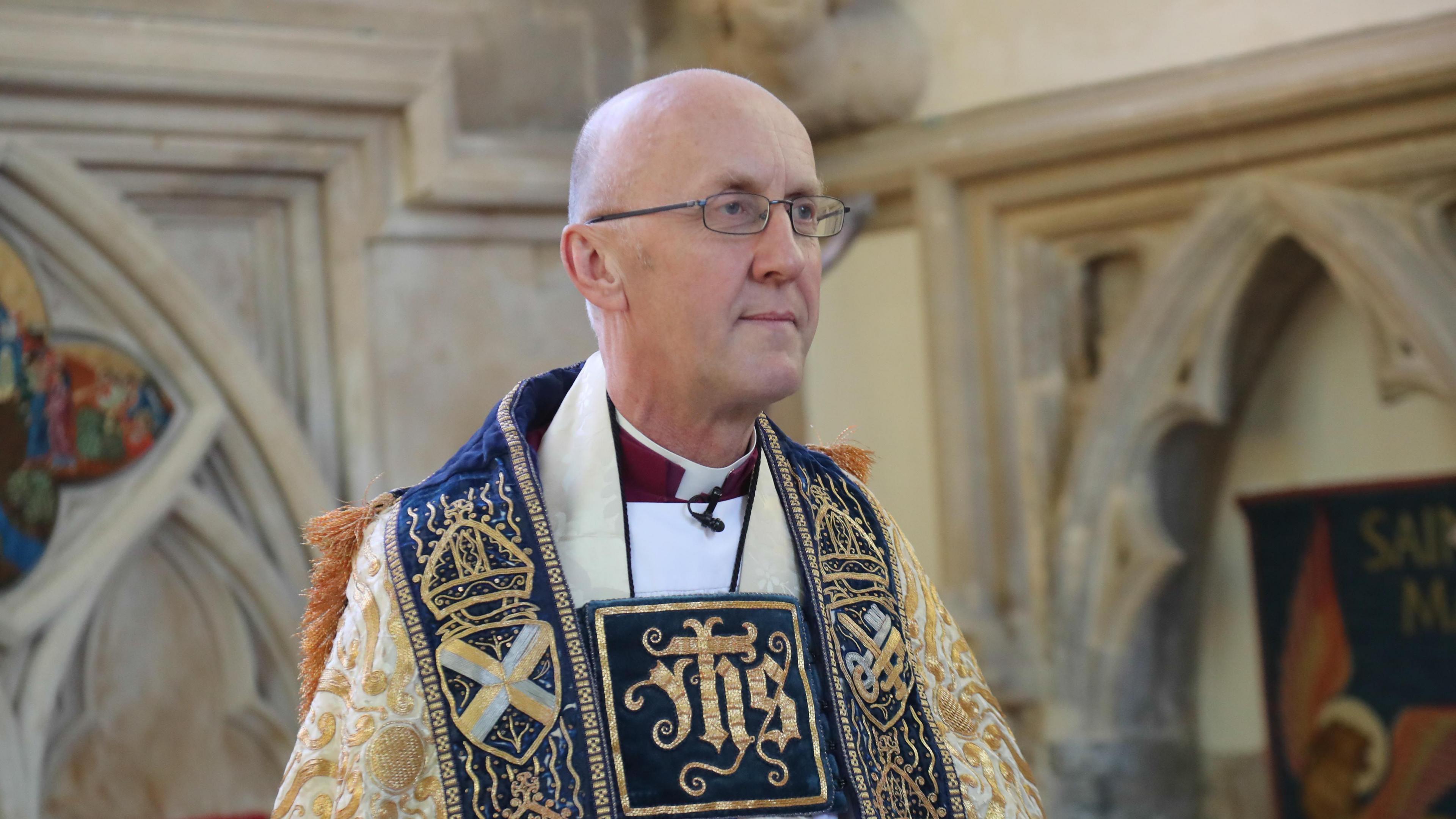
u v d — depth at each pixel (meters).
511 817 1.96
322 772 2.03
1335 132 6.22
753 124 2.09
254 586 6.41
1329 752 6.72
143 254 6.21
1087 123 6.68
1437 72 5.84
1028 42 6.89
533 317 7.06
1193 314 6.76
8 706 5.79
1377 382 6.29
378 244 6.76
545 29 7.15
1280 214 6.43
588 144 2.18
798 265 2.07
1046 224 7.07
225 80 6.24
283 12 6.44
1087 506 7.00
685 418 2.19
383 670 2.05
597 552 2.18
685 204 2.06
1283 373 7.05
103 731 6.20
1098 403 6.95
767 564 2.26
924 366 7.37
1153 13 6.54
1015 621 7.12
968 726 2.37
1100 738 6.98
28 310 6.05
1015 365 7.18
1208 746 7.22
